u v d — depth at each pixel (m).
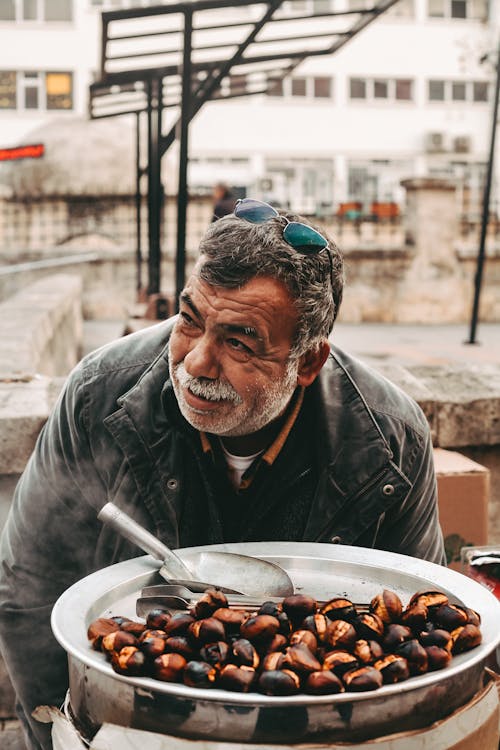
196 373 1.28
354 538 1.53
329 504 1.51
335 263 1.38
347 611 1.13
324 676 0.97
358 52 34.88
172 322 1.68
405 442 1.59
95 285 15.07
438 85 35.47
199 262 1.29
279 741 0.95
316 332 1.32
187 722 0.96
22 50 33.47
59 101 33.88
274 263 1.24
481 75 35.47
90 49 33.62
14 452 2.46
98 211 16.89
